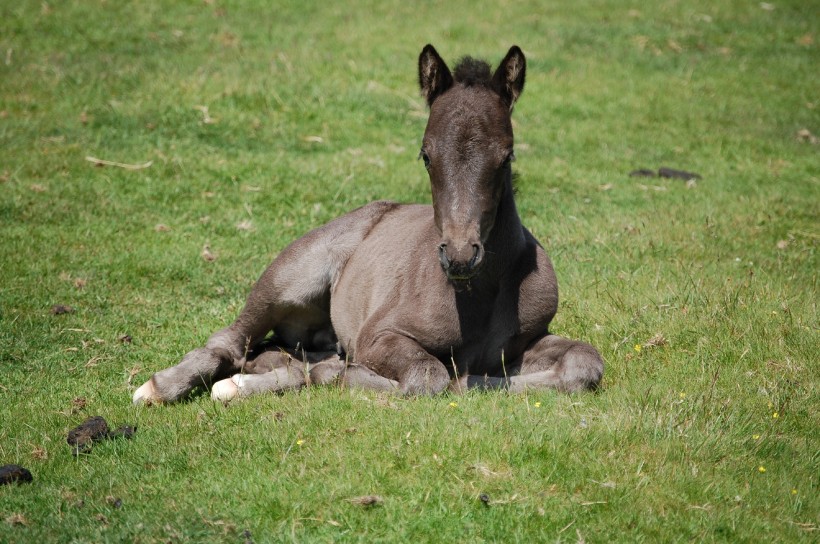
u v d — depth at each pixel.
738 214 14.94
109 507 6.70
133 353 10.39
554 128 19.64
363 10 26.27
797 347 9.58
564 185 16.45
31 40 22.31
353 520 6.37
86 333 10.80
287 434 7.49
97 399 9.13
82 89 18.97
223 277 12.60
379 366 8.52
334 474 6.89
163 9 25.38
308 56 21.95
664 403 8.07
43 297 11.55
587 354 8.41
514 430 7.30
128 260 12.78
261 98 19.09
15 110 17.94
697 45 25.62
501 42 23.80
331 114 18.98
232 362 9.76
